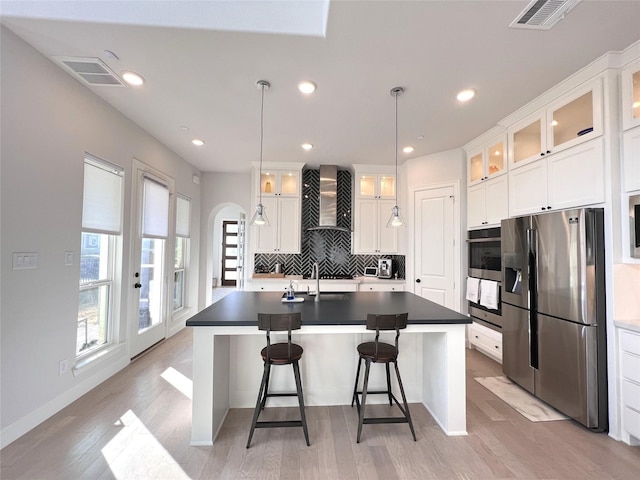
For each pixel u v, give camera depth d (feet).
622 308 6.93
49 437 6.76
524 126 9.64
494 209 11.09
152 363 11.11
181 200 15.62
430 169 14.19
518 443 6.73
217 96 9.00
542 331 8.29
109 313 10.31
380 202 16.44
